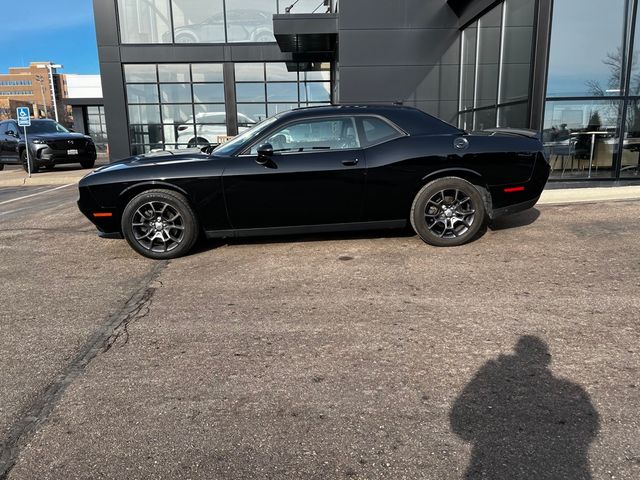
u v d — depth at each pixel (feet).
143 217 17.83
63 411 9.00
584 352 10.43
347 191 17.56
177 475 7.38
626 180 29.63
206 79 55.52
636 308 12.49
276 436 8.16
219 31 54.80
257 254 18.21
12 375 10.27
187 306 13.62
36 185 47.26
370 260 17.03
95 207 17.71
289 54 54.95
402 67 42.47
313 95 56.34
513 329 11.57
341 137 17.87
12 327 12.62
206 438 8.18
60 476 7.43
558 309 12.58
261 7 54.54
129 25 54.08
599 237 18.84
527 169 17.90
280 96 56.13
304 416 8.65
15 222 26.66
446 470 7.30
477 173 17.67
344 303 13.43
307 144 17.81
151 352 11.08
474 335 11.35
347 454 7.70
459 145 17.62
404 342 11.14
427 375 9.79
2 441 8.23
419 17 41.91
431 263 16.52
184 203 17.58
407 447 7.80
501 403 8.82
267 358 10.64
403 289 14.30
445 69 42.57
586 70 28.58
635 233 19.20
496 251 17.60
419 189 17.89
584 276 14.85
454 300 13.38
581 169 29.58
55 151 56.59
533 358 10.27
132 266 17.48
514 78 32.04
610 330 11.35
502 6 33.68
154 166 17.62
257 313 12.97
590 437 7.89
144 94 55.36
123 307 13.74
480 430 8.14
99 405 9.15
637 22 28.53
